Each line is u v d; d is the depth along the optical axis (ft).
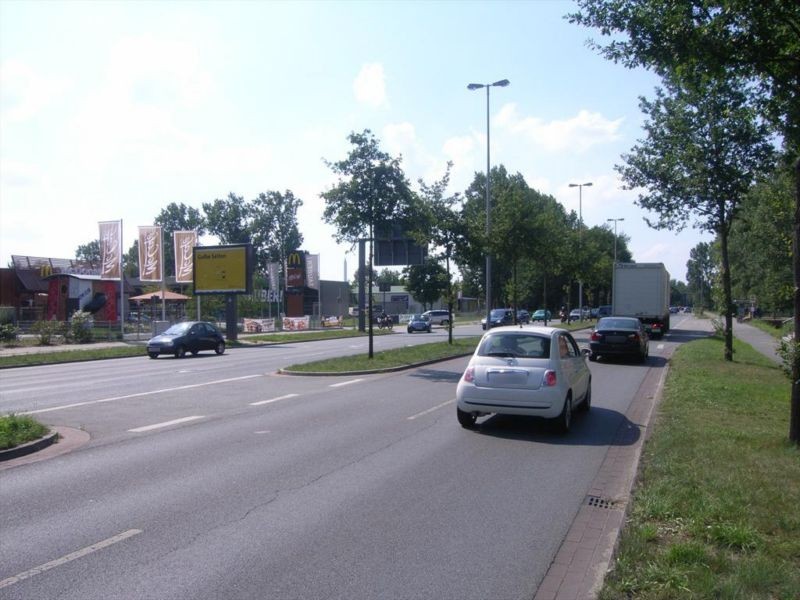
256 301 204.85
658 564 14.93
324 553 17.10
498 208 116.88
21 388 55.42
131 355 98.89
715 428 30.45
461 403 33.83
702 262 473.26
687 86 30.42
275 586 15.11
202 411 40.86
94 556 16.93
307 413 39.68
